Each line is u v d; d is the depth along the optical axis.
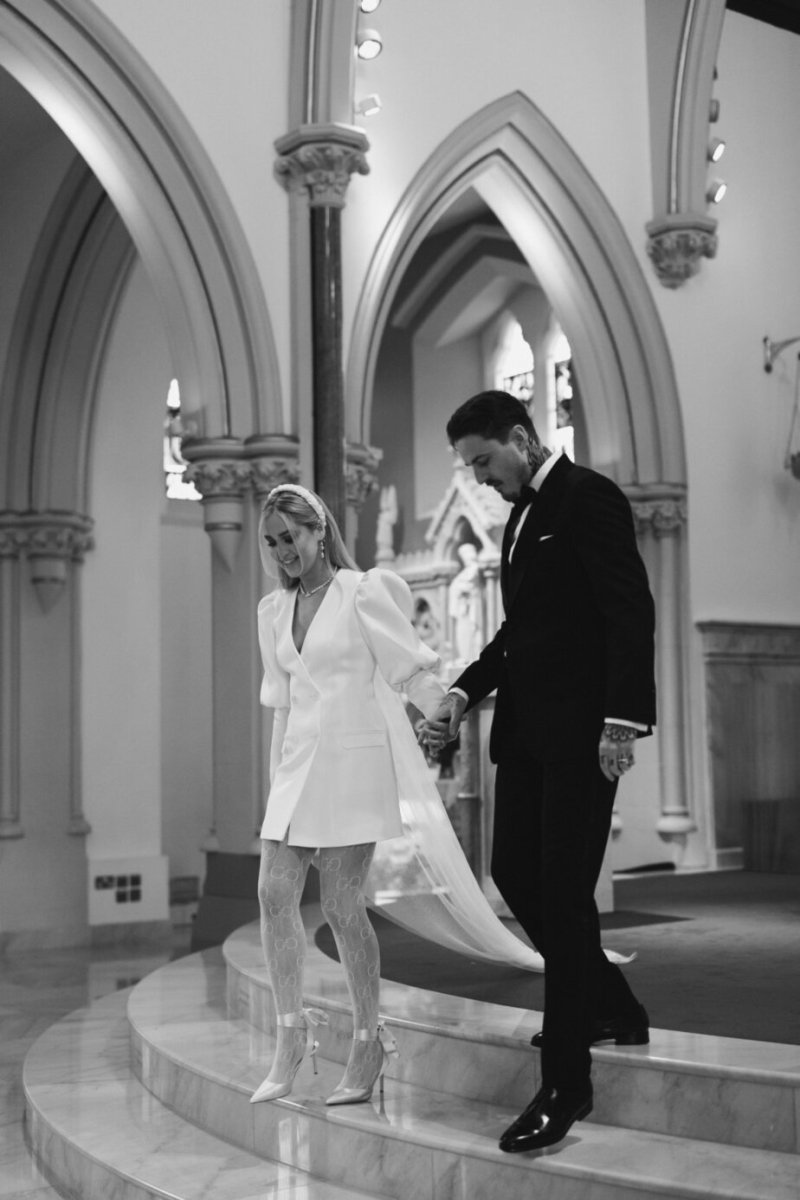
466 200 14.69
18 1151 4.62
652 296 10.31
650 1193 2.96
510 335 15.84
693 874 9.51
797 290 11.18
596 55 10.16
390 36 9.12
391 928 6.59
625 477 10.30
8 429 10.37
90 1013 6.63
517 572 3.45
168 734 12.82
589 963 3.26
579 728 3.30
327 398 8.24
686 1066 3.34
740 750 10.36
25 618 10.34
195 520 13.27
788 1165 3.07
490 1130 3.43
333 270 8.30
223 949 5.77
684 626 10.21
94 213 10.12
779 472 10.89
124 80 7.97
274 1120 3.84
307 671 3.79
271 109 8.45
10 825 10.11
